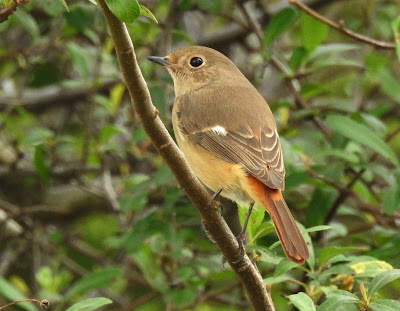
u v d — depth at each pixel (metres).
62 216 14.61
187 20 15.62
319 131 12.84
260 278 7.70
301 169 11.20
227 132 9.24
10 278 13.59
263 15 15.16
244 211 8.85
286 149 11.06
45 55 13.84
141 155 12.95
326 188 11.16
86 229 14.75
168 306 11.66
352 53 15.38
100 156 13.01
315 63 11.84
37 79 14.59
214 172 9.05
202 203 7.50
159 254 11.38
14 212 13.42
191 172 7.43
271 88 15.08
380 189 13.20
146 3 13.59
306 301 7.37
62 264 14.15
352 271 8.55
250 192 8.52
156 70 13.28
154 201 12.58
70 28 13.56
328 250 8.64
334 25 10.45
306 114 11.71
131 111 13.34
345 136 11.08
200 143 9.27
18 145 13.80
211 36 15.23
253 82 14.31
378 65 12.23
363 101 14.57
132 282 13.84
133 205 11.09
